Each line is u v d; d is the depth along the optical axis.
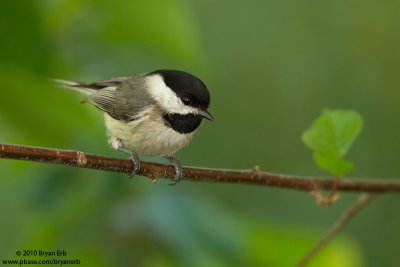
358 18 15.66
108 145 10.25
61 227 9.22
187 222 8.61
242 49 15.55
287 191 15.17
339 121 8.70
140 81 10.35
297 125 15.44
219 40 15.52
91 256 9.19
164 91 9.96
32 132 9.12
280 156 15.44
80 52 10.38
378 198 15.05
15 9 8.73
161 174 8.76
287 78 15.50
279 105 15.52
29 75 8.73
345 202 14.96
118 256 8.97
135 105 9.94
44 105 8.84
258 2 15.73
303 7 15.73
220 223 8.67
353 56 15.58
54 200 9.20
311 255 8.68
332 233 8.90
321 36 15.68
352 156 15.45
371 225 14.88
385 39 15.53
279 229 9.23
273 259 9.22
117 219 8.95
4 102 8.80
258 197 15.12
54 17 10.18
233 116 15.58
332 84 15.49
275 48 15.57
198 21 15.18
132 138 9.99
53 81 9.29
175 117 9.86
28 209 9.28
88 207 9.19
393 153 15.27
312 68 15.48
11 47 8.84
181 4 10.08
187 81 9.88
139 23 10.18
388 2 15.70
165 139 9.93
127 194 9.24
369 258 14.62
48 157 7.61
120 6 10.02
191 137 10.14
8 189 12.12
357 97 15.43
